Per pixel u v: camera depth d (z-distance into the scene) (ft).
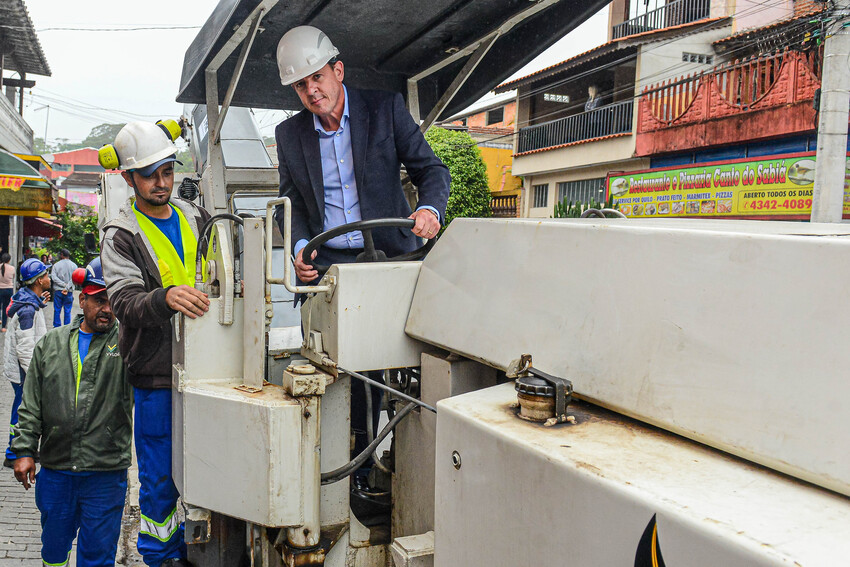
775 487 3.69
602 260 5.11
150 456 8.86
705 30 73.51
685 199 69.00
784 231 4.92
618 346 4.83
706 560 3.29
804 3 64.54
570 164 87.71
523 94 98.53
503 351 5.87
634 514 3.67
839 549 3.08
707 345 4.23
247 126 20.77
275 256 18.11
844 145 39.63
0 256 47.60
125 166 9.37
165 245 9.72
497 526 4.70
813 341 3.69
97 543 11.84
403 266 7.23
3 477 19.31
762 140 63.77
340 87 9.64
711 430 4.11
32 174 42.63
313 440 6.69
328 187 9.89
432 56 12.50
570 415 4.91
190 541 7.43
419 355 7.33
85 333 11.78
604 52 79.51
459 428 5.09
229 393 6.95
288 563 6.72
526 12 10.38
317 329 7.49
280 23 10.80
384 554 7.63
